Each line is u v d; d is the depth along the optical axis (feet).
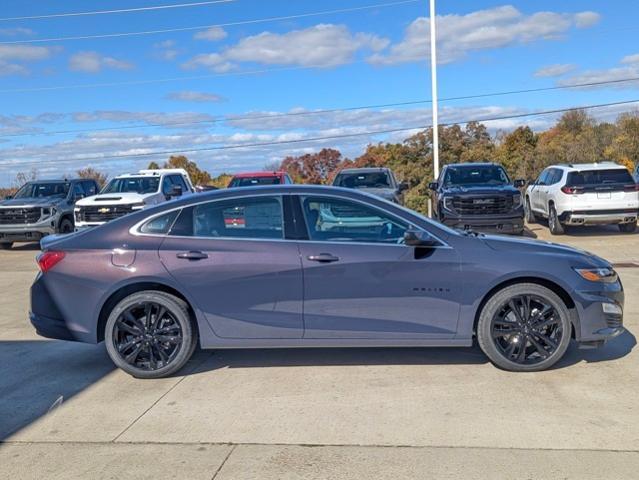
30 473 13.08
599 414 15.29
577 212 51.60
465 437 14.19
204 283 18.31
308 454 13.56
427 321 18.21
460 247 18.25
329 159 161.38
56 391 18.02
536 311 18.25
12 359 21.31
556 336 18.17
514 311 18.19
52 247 19.13
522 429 14.52
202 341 18.56
